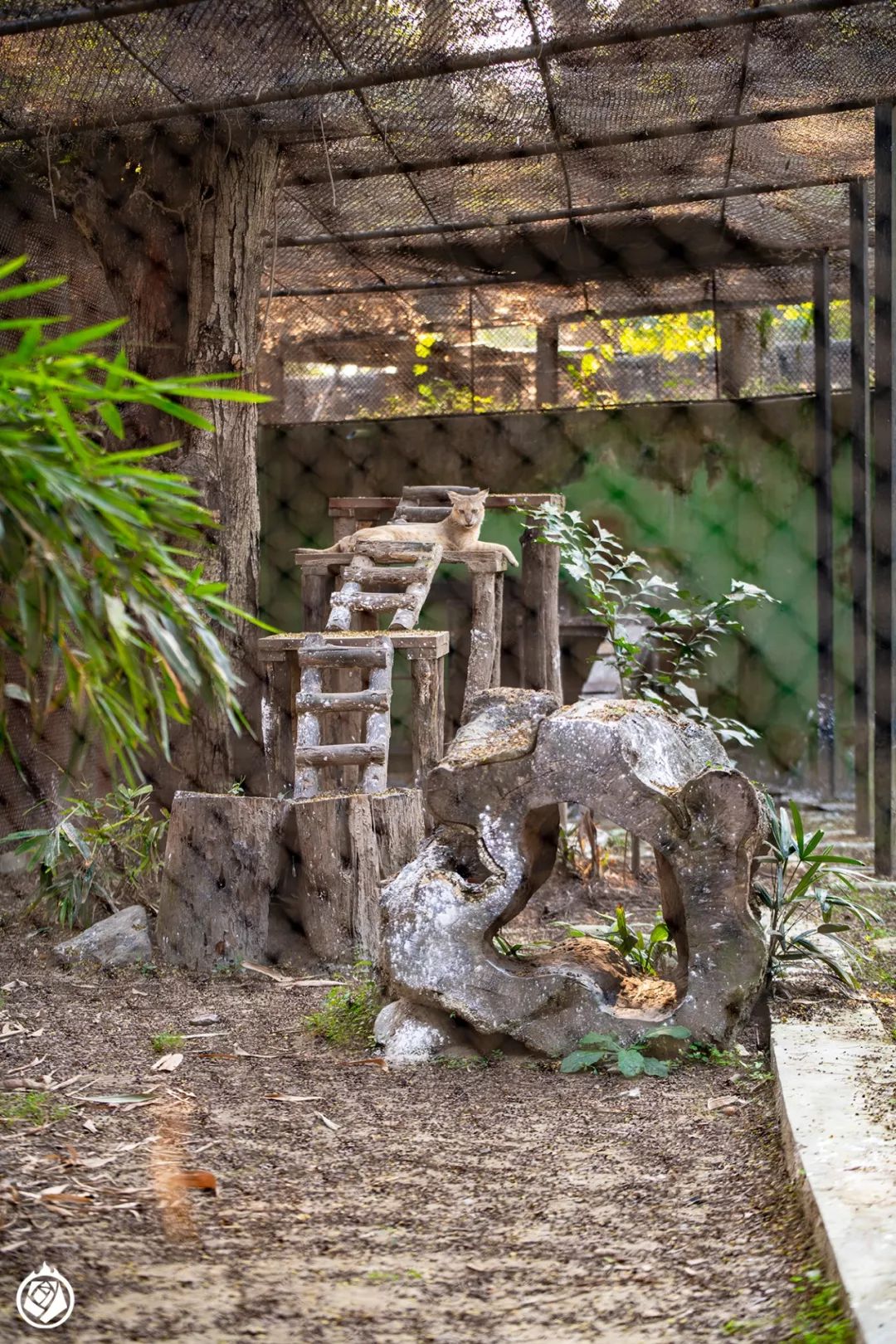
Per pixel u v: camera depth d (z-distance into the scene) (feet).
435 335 25.93
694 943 9.63
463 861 10.48
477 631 17.54
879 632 17.34
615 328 25.86
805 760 26.66
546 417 26.58
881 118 16.33
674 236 21.62
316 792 13.67
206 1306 5.49
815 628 26.23
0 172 17.74
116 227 17.58
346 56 14.64
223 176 17.16
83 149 17.20
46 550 4.89
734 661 26.86
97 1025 10.83
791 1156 7.06
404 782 25.41
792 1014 10.35
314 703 14.16
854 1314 4.94
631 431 26.35
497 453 26.81
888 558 17.20
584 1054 9.32
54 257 18.62
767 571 26.30
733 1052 9.59
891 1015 10.56
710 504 26.32
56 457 5.08
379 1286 5.80
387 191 19.15
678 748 10.73
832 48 14.80
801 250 22.81
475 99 15.88
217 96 15.52
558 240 21.57
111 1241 6.14
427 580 16.80
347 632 15.57
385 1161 7.57
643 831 9.65
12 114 16.21
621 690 15.74
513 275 23.09
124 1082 9.14
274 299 24.41
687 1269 5.96
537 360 26.14
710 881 9.60
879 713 17.40
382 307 24.79
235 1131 8.07
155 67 14.99
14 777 17.31
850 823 22.65
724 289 24.17
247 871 12.89
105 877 14.42
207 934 12.85
